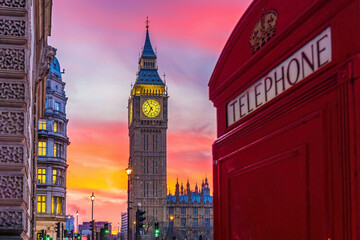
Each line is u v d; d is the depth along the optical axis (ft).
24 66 24.48
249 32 11.35
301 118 8.77
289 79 9.27
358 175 7.12
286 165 9.30
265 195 10.26
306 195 8.54
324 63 8.07
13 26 24.53
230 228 12.53
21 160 23.90
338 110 7.67
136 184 627.87
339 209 7.57
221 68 13.66
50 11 47.50
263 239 10.36
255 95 10.95
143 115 645.51
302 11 8.64
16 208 23.48
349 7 7.34
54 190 218.59
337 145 7.70
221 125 13.78
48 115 221.66
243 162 11.60
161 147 643.45
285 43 9.31
